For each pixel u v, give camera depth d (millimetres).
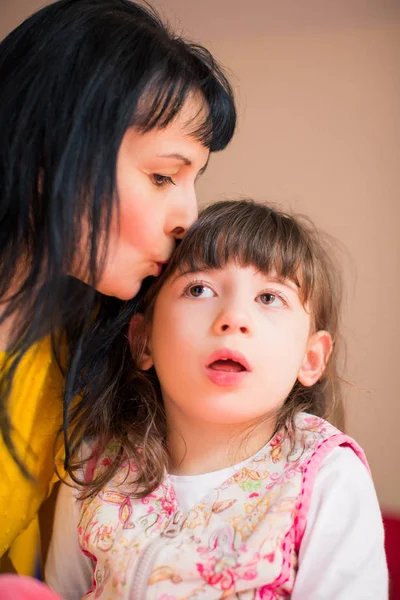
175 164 793
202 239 822
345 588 716
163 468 835
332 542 742
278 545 728
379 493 1426
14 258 822
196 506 783
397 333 1428
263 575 711
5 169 807
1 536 849
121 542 772
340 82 1479
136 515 799
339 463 792
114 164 764
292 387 887
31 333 809
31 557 929
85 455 902
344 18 1481
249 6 1513
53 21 814
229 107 842
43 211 794
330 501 761
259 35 1513
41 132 786
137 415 909
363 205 1454
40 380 857
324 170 1475
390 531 1242
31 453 851
